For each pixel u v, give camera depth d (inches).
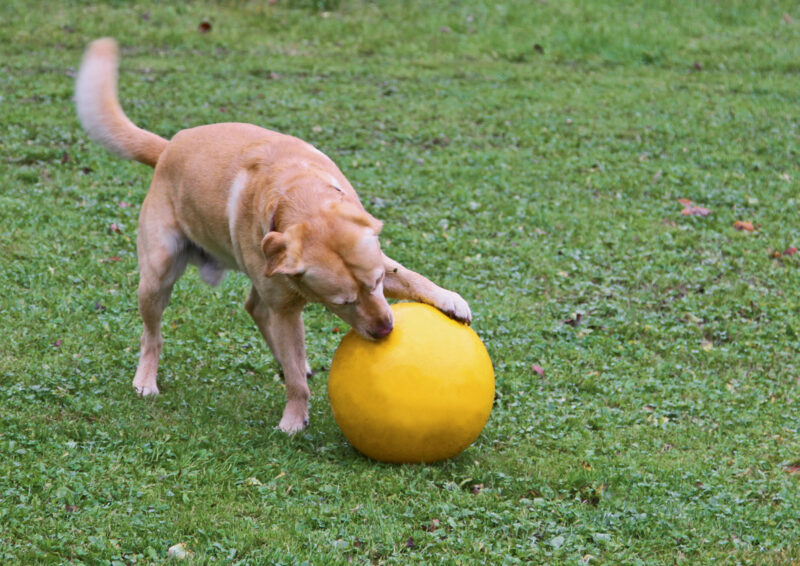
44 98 643.5
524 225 498.6
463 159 594.9
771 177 583.8
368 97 719.1
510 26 922.1
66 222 451.8
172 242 307.7
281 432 291.4
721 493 273.9
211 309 386.3
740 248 480.4
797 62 855.7
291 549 230.8
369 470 271.1
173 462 268.8
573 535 246.5
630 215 518.0
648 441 311.0
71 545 225.9
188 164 299.0
